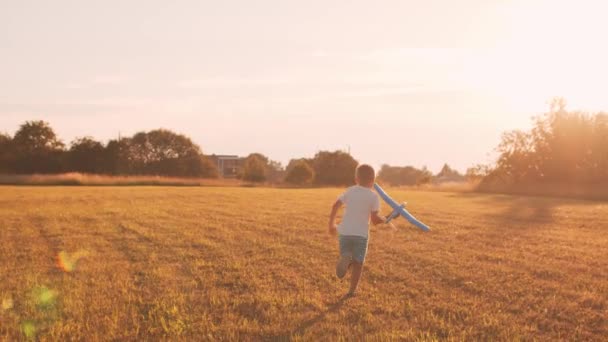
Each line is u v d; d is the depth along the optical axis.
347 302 5.55
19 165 62.19
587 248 9.52
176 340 4.29
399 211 5.98
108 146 65.75
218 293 5.90
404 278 6.77
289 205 19.28
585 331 4.70
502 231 11.93
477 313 5.20
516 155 37.91
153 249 9.00
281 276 6.79
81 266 7.52
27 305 5.37
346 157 68.75
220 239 10.19
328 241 9.88
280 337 4.41
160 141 72.56
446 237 10.75
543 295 5.96
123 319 4.92
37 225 12.59
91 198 22.92
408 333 4.47
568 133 35.50
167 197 24.06
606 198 28.81
